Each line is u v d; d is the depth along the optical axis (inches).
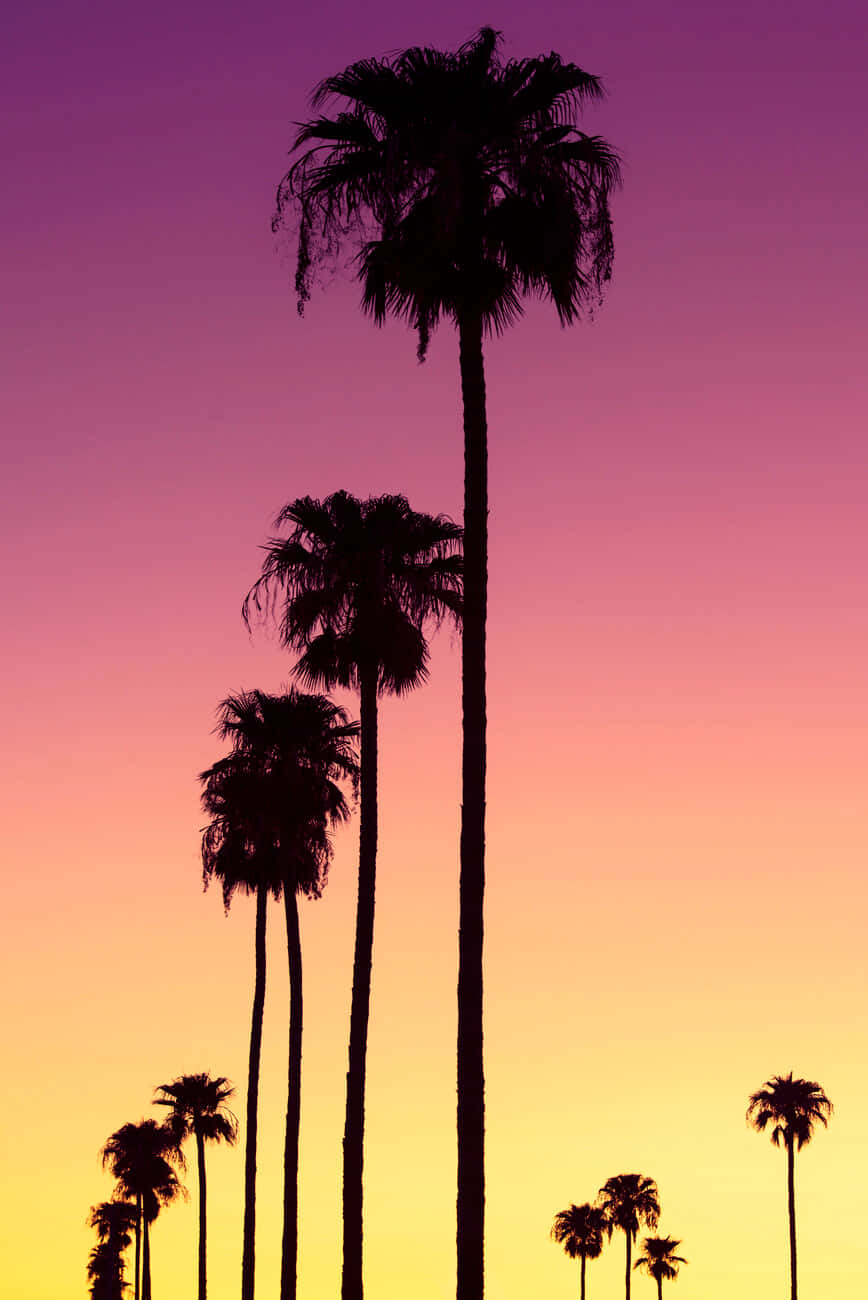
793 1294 4138.8
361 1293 1433.3
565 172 976.9
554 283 1003.3
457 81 979.9
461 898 916.0
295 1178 2016.5
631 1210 5260.8
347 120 1006.4
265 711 2144.4
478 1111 882.8
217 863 2240.4
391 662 1596.9
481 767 934.4
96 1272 5027.1
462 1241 865.5
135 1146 4239.7
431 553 1646.2
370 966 1518.2
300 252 1012.5
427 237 988.6
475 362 999.6
